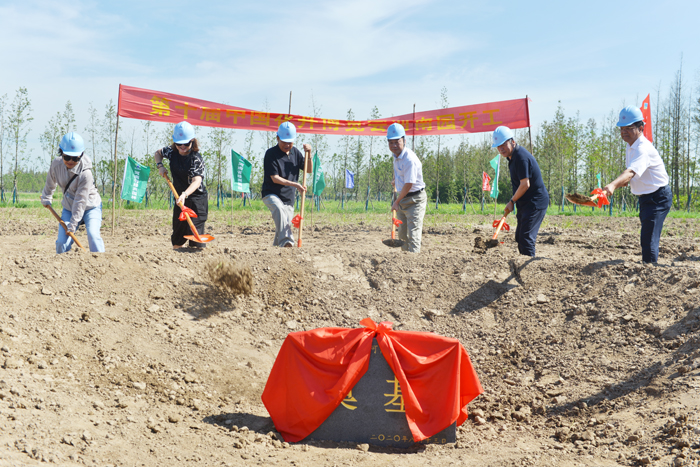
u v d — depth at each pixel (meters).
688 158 29.61
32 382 3.20
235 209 21.36
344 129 9.41
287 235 6.40
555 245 10.59
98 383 3.49
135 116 8.92
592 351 4.05
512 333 4.65
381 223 15.16
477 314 4.97
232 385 3.91
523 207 5.99
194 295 4.89
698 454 2.56
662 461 2.61
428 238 11.59
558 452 2.93
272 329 4.74
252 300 5.06
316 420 3.30
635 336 4.03
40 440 2.60
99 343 3.93
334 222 15.55
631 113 5.05
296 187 6.45
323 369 3.36
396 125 6.45
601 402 3.44
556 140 28.84
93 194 5.68
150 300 4.68
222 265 5.05
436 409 3.28
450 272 5.52
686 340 3.70
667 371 3.46
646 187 5.06
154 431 3.06
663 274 4.58
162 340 4.21
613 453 2.82
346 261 5.70
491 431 3.39
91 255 4.97
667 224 14.91
